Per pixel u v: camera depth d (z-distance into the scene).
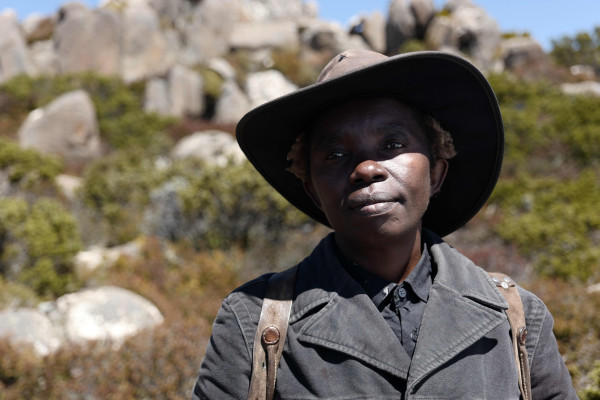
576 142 12.55
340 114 1.26
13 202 6.30
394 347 1.17
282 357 1.22
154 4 24.38
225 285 6.54
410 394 1.13
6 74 20.80
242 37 24.50
